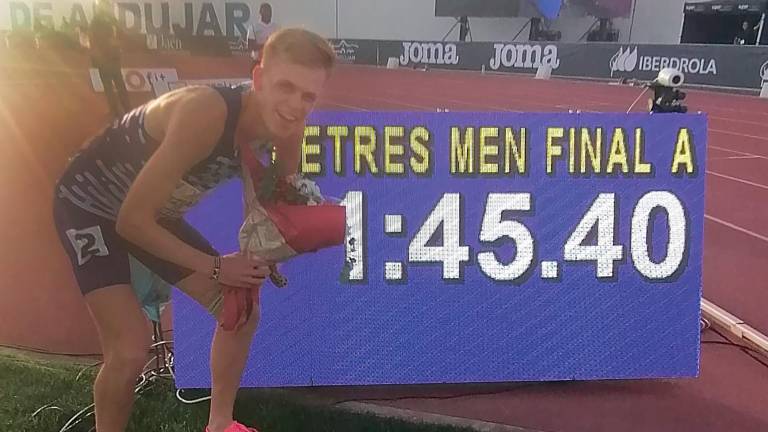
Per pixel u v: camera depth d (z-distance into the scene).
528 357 2.89
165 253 1.94
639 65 18.27
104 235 2.05
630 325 2.89
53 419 2.59
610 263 2.83
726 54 16.38
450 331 2.85
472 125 2.70
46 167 7.51
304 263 2.75
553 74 20.33
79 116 10.33
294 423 2.62
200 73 14.97
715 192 7.25
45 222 5.51
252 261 2.02
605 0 23.80
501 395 2.91
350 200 2.70
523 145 2.73
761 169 8.52
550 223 2.79
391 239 2.76
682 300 2.88
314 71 1.86
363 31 26.39
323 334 2.81
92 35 9.45
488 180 2.74
